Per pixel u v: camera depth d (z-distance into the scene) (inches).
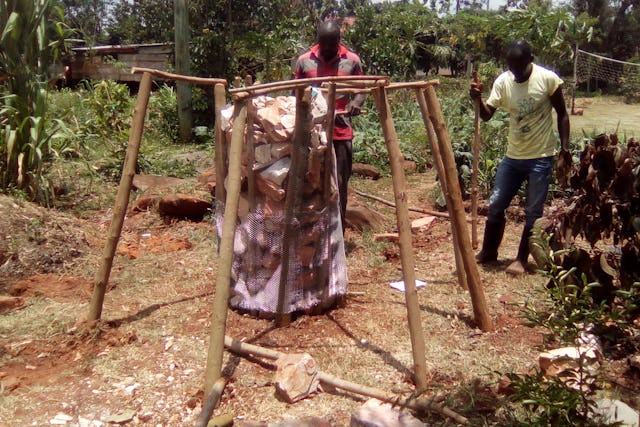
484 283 192.9
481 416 123.8
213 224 257.4
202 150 457.1
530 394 109.7
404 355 148.3
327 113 159.0
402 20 724.7
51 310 171.0
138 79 727.1
